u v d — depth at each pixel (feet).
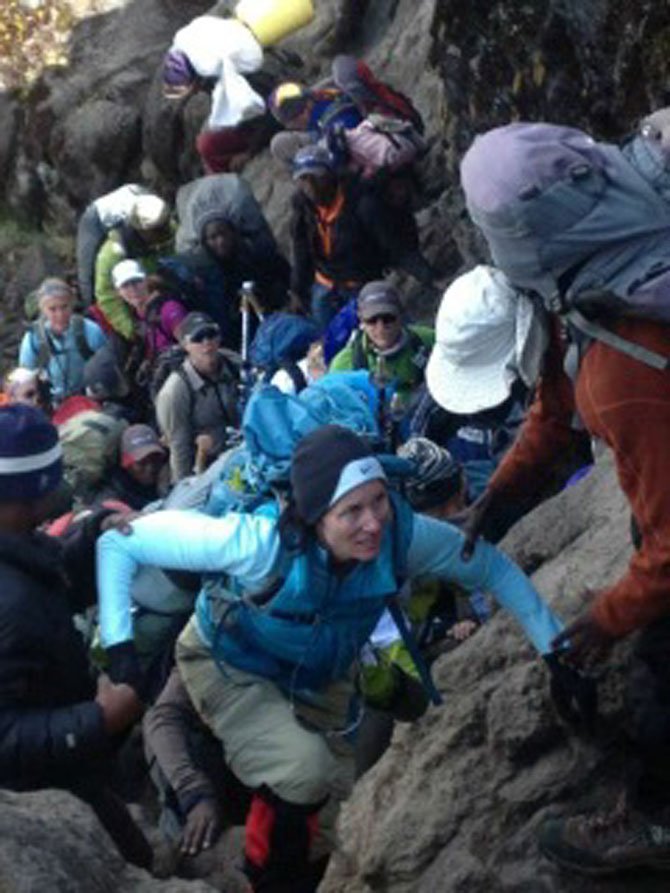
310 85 39.19
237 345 32.01
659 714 12.18
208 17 38.52
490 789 14.19
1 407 12.48
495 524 19.27
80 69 45.83
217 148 38.52
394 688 13.91
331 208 29.32
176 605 12.57
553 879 13.41
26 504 12.39
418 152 29.32
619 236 10.46
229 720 12.67
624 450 10.69
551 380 12.51
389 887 14.30
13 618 12.01
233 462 12.62
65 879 10.08
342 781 13.28
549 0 23.68
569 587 15.35
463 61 26.43
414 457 16.42
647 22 22.38
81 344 32.42
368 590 12.10
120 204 33.78
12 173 46.96
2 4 47.21
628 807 12.91
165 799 14.11
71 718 11.92
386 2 40.11
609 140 24.07
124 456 24.26
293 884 12.97
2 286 45.78
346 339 24.79
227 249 31.50
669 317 10.36
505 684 14.43
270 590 11.94
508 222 10.59
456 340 13.19
